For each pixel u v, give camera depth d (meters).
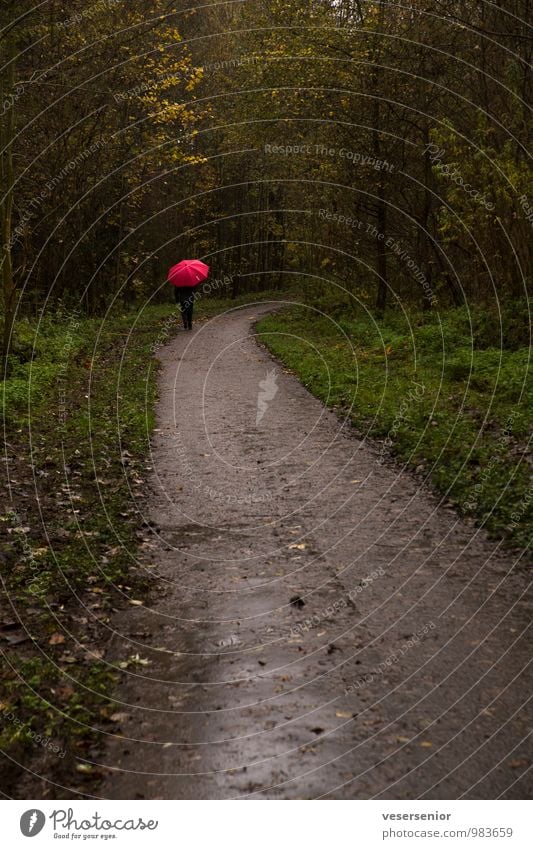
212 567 6.29
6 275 14.47
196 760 3.83
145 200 34.56
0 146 14.35
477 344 14.69
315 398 12.99
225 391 13.90
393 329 19.36
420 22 19.78
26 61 21.00
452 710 4.09
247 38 24.89
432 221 21.84
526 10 16.28
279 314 28.89
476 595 5.45
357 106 21.66
